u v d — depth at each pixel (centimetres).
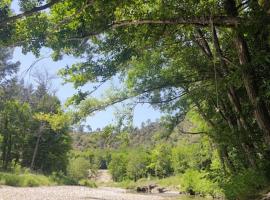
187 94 2056
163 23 1191
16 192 3369
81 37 1161
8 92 6719
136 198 3984
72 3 1072
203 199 3872
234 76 1265
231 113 1753
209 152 3231
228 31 1516
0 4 1067
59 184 6100
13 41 1150
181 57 1869
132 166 11681
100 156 14562
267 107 1352
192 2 1159
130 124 2231
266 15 1048
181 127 2634
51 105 6172
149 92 2131
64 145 7625
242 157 1758
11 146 6950
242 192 1438
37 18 1148
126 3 1098
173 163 9025
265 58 1217
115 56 1509
